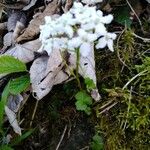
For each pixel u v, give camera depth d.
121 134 0.13
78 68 0.13
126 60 0.14
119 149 0.13
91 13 0.11
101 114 0.13
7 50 0.15
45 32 0.11
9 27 0.16
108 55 0.14
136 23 0.15
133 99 0.13
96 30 0.11
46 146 0.13
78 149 0.13
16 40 0.15
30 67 0.14
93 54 0.13
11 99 0.14
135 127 0.13
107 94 0.13
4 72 0.13
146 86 0.13
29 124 0.14
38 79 0.13
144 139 0.12
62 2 0.15
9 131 0.14
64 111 0.14
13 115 0.14
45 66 0.14
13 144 0.13
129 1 0.15
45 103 0.14
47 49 0.11
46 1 0.15
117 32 0.14
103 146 0.13
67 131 0.13
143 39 0.14
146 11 0.15
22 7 0.16
